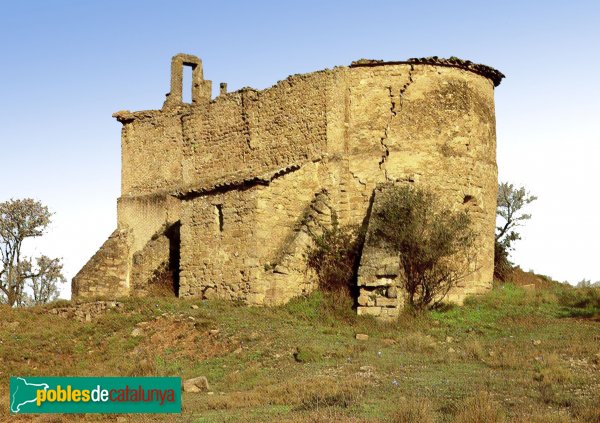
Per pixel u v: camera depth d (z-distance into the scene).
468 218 22.39
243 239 23.28
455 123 24.47
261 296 22.66
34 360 18.95
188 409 13.29
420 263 21.75
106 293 30.17
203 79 33.09
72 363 18.86
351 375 14.58
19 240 38.34
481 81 25.44
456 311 21.52
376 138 24.73
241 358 17.55
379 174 24.44
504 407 11.76
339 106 25.39
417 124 24.36
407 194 22.17
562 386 13.34
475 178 24.62
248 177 24.03
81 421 13.44
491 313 21.53
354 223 24.45
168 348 19.06
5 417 13.91
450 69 24.72
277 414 12.02
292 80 26.81
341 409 11.84
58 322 22.38
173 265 27.95
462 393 12.70
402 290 21.41
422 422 10.70
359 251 23.44
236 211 23.64
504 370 14.95
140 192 31.81
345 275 23.09
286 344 18.05
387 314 20.78
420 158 24.16
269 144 27.30
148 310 22.03
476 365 15.57
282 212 23.81
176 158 30.78
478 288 24.12
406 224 21.75
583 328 19.23
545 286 29.09
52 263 39.22
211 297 23.88
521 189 37.44
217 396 14.31
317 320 21.00
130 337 20.03
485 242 24.75
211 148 29.45
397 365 15.45
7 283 38.00
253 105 28.06
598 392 12.80
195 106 30.31
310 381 14.32
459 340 18.70
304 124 26.20
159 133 31.62
